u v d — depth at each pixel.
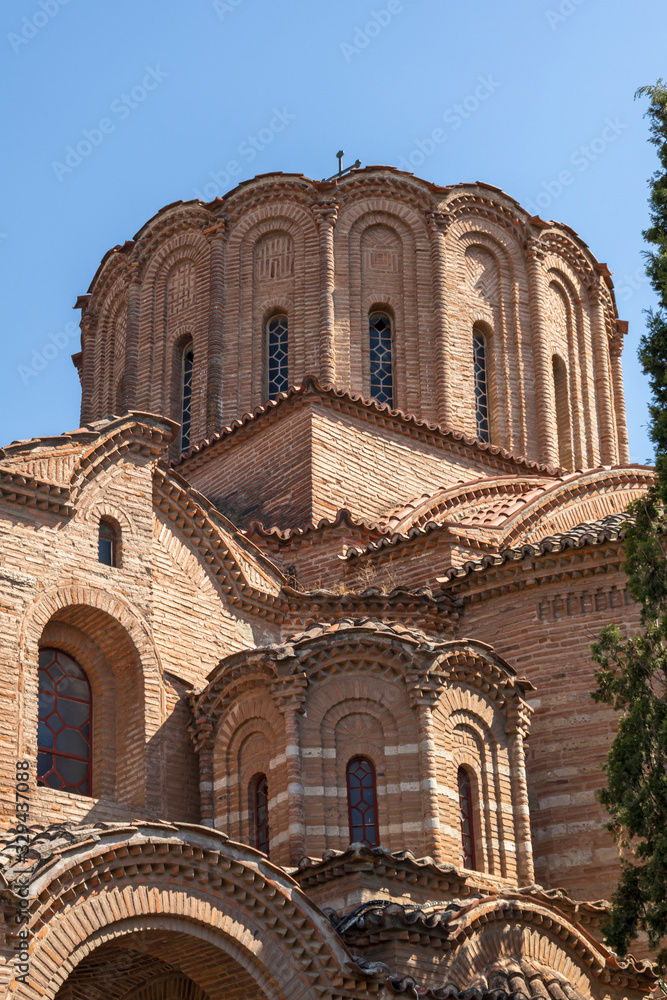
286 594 25.59
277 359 33.38
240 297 33.69
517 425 34.16
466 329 34.03
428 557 27.31
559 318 36.25
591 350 36.75
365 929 19.22
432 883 20.89
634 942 22.92
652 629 20.34
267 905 18.47
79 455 23.08
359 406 30.50
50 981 16.52
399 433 31.25
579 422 35.66
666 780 19.28
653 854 19.09
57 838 17.67
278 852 21.52
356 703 22.47
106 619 22.75
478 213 35.28
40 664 22.39
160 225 35.34
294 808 21.45
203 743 22.89
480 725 23.19
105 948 19.36
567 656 25.17
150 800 22.17
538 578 25.67
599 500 30.17
